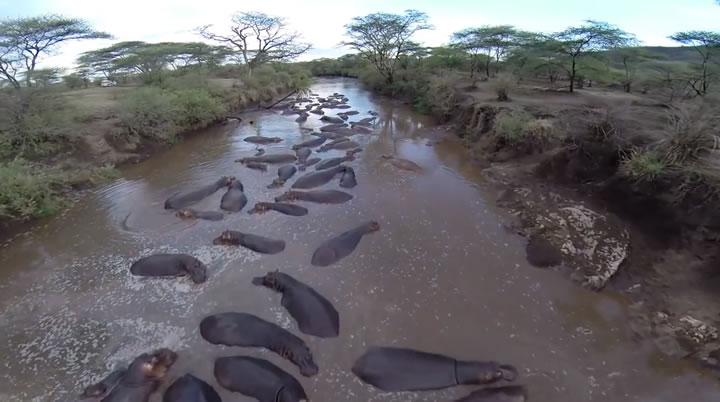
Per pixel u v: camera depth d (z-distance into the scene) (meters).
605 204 13.48
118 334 8.96
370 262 11.43
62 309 9.78
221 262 11.40
